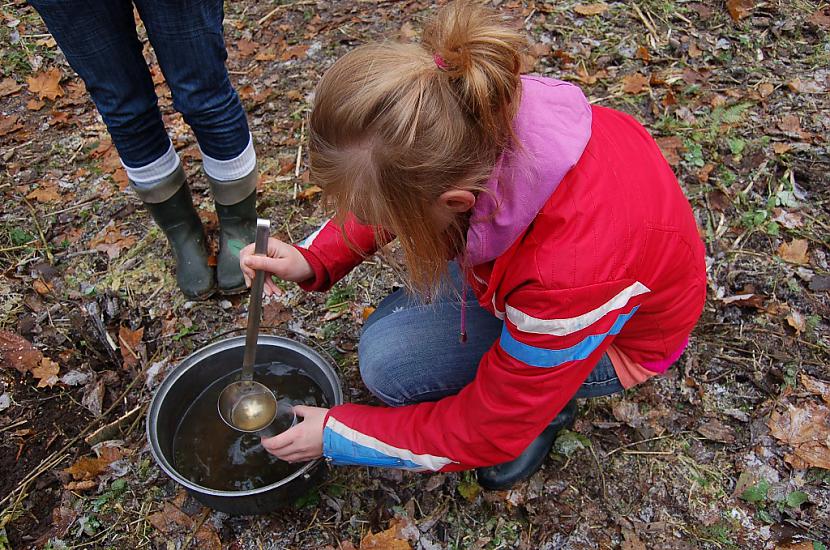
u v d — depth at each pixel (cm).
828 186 237
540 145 106
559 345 116
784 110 263
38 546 169
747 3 308
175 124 281
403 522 171
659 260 122
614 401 190
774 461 176
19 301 220
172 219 212
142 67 176
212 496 146
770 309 206
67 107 294
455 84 99
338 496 175
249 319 149
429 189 104
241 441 176
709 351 198
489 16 103
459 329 159
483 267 123
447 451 132
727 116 262
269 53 313
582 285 109
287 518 172
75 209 249
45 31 326
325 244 163
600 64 292
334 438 138
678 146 252
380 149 101
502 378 122
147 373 202
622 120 131
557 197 110
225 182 203
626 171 119
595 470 178
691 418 186
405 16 325
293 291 220
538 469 178
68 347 208
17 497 177
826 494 169
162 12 156
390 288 219
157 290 222
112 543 170
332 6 337
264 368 185
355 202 109
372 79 99
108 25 160
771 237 225
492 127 101
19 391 198
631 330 142
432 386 161
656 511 170
